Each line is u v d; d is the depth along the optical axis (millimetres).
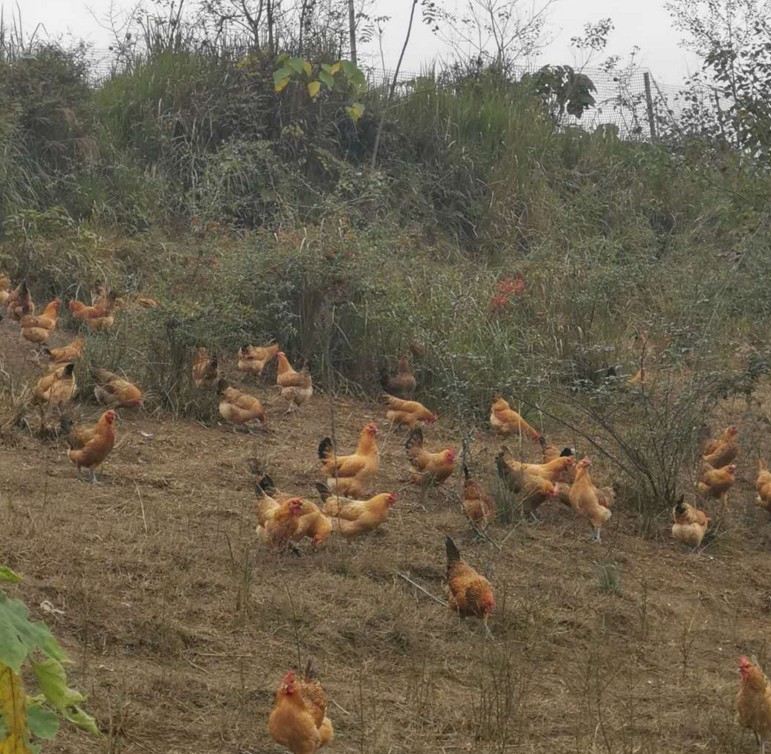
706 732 7801
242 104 21578
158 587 8562
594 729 7609
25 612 3186
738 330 16359
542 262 18734
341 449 13289
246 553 9391
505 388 14508
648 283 18688
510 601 9602
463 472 12539
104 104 21250
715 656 9297
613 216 22703
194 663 7707
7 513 9344
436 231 21953
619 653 9070
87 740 6477
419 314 16156
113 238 18312
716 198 22625
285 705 6375
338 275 15836
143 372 13891
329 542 10281
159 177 20109
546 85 27812
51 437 11789
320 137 21969
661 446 12969
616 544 11500
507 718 7531
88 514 9836
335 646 8375
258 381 15242
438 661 8445
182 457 12133
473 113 24484
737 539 12102
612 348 16141
